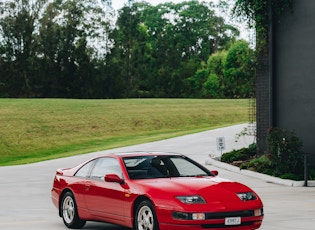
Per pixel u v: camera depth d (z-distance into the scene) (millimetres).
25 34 114875
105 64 116250
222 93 118438
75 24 116438
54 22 117562
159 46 134875
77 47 113812
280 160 23172
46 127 65562
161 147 38750
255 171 24469
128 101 90375
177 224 9656
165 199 9867
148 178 10922
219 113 82188
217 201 9867
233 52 107875
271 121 25422
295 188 20781
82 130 65500
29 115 70875
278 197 18078
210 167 27625
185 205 9680
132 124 70750
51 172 27812
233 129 50031
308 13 24547
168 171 11203
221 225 9766
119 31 126125
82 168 12367
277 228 12016
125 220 10734
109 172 11438
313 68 24438
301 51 24750
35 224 13055
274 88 25500
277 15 25406
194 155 33250
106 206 11219
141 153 11633
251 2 26250
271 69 25422
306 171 21562
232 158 27938
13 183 23250
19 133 62250
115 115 75000
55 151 55625
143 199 10422
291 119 25000
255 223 10188
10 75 113188
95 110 77812
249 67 27500
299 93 24797
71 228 12406
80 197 12031
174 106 86062
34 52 114625
